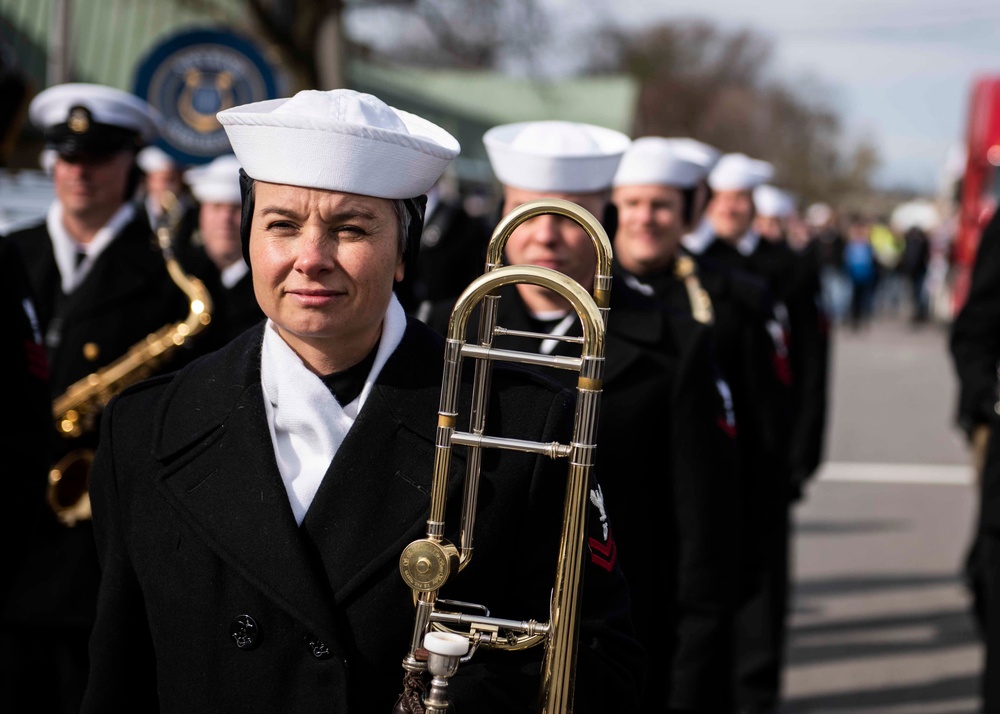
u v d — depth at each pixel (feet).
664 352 10.68
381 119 6.38
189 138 23.26
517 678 6.34
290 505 6.36
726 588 10.64
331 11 44.78
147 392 6.89
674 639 10.71
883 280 97.96
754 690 16.65
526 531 6.45
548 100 83.61
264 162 6.19
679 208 14.42
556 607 6.19
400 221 6.48
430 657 5.86
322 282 6.21
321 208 6.19
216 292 14.40
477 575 6.32
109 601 6.64
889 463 34.58
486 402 6.30
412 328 6.79
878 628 20.38
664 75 162.30
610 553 6.94
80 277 13.53
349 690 6.16
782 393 14.87
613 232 11.52
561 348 10.52
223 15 48.11
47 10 43.14
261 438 6.42
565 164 10.83
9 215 16.97
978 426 14.80
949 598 22.03
